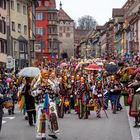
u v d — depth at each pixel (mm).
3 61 57500
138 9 83938
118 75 24312
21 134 15039
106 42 143000
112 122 18703
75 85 23188
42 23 116750
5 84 22500
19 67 66000
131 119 19516
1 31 56688
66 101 21797
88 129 16297
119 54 108875
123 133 15133
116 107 23141
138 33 78688
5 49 58625
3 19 57656
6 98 14008
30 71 17141
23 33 69750
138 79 15141
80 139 13734
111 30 135000
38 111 13625
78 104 20312
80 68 33312
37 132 13578
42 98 13617
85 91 20375
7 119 20000
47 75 13812
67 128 16609
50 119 13719
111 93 23078
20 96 20531
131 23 87438
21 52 67062
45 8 116625
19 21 67625
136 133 14930
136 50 77312
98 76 25031
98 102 20688
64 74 24031
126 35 99750
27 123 18375
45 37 116750
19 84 23578
